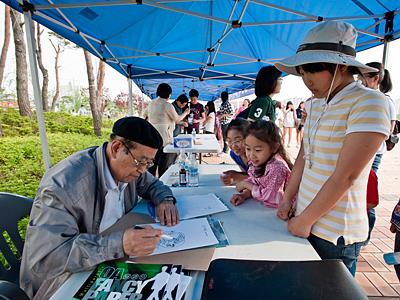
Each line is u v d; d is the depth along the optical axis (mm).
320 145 1026
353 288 592
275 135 1410
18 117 10117
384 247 2463
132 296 643
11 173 5141
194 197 1421
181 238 953
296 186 1234
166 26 3732
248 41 4438
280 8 2482
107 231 1030
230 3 3262
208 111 7109
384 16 2406
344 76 976
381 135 852
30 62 2162
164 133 4371
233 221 1123
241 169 2037
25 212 1174
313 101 1140
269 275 641
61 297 663
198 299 655
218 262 701
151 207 1276
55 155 6781
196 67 6051
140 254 783
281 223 1104
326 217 1010
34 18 2439
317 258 835
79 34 3133
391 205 3531
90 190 981
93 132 11898
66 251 778
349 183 891
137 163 979
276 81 2193
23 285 927
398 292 1859
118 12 2996
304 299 561
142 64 5680
